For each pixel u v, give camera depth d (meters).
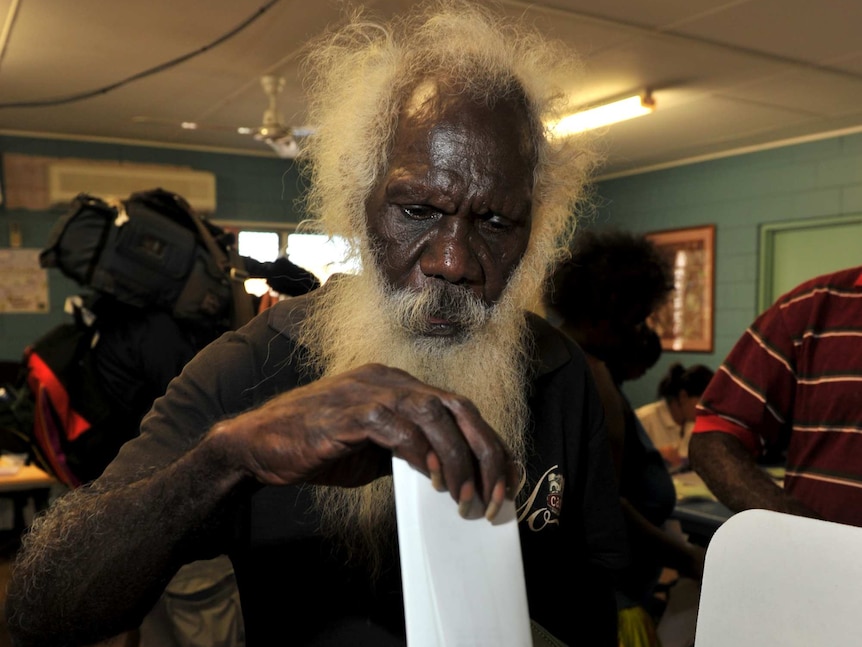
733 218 6.07
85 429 1.73
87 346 1.78
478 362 0.71
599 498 0.91
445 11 0.77
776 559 0.46
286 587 0.73
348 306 0.75
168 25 3.45
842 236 5.37
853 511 1.00
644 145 5.88
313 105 0.84
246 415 0.51
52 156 5.85
